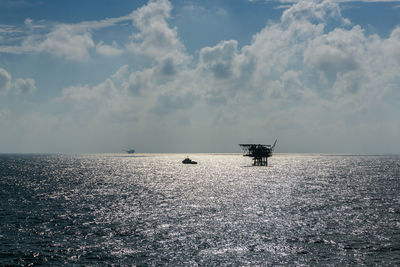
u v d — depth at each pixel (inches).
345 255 1507.1
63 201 2972.4
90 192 3639.3
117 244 1660.9
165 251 1560.0
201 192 3663.9
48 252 1536.7
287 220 2180.1
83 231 1892.2
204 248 1603.1
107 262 1424.7
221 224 2069.4
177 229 1943.9
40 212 2429.9
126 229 1940.2
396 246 1626.5
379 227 1990.7
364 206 2711.6
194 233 1857.8
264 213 2416.3
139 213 2415.1
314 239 1744.6
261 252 1546.5
